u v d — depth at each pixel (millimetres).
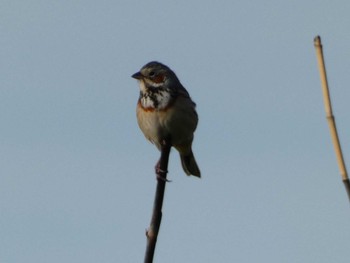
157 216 6516
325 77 5227
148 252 6422
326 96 5223
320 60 5238
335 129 5195
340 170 5176
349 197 5141
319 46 5238
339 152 5180
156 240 6457
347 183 5152
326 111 5227
